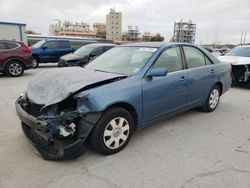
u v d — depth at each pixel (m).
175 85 4.09
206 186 2.70
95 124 3.10
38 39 25.72
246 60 8.27
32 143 3.27
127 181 2.77
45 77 3.60
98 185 2.69
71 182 2.73
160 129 4.32
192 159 3.28
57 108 2.99
